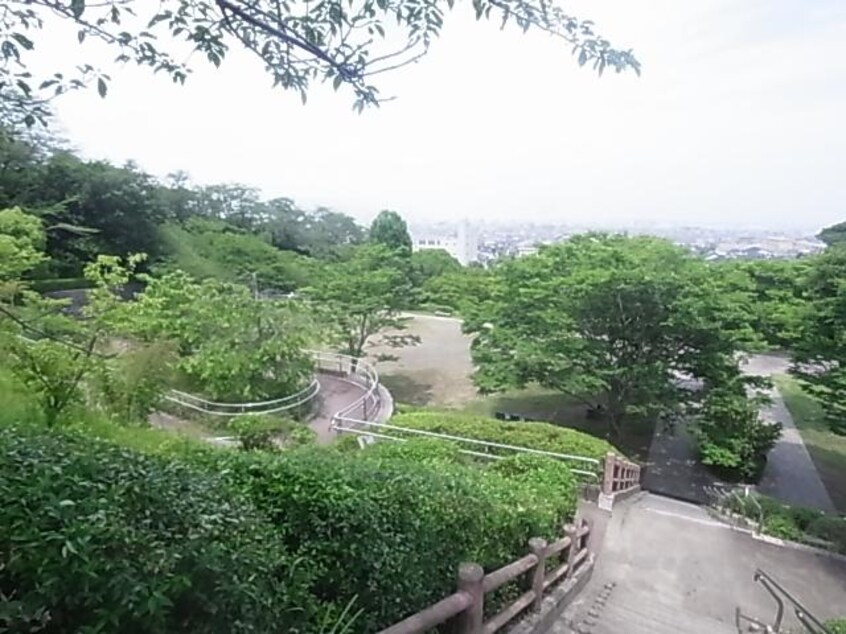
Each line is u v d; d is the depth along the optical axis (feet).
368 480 11.04
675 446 44.70
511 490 16.24
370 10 7.58
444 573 11.00
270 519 9.02
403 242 97.60
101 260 31.55
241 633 5.68
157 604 4.93
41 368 22.02
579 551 19.25
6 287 24.68
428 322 90.99
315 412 44.52
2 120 8.63
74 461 6.98
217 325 42.34
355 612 8.67
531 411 50.90
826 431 46.26
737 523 26.89
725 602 19.15
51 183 53.47
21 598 4.88
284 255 72.64
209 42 7.66
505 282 42.60
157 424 35.50
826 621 17.08
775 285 38.70
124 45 7.57
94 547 5.17
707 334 35.99
